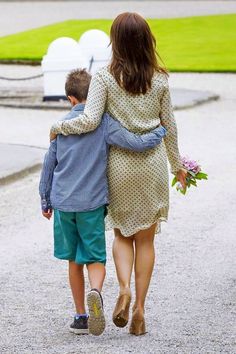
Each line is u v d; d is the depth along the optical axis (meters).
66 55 25.62
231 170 16.56
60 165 8.25
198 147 18.94
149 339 8.21
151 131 8.25
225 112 23.95
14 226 12.83
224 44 37.34
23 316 8.98
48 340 8.23
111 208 8.38
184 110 24.20
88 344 8.08
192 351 7.84
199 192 14.77
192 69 31.77
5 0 55.81
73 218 8.27
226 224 12.73
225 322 8.70
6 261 11.09
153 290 9.80
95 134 8.19
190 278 10.25
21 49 36.78
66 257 8.42
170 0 53.91
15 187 15.30
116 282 10.16
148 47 8.17
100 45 26.69
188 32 40.59
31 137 20.58
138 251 8.50
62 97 25.66
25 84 29.77
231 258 11.07
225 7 49.75
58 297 9.62
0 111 24.56
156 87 8.23
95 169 8.20
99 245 8.28
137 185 8.25
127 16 8.16
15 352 7.88
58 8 51.41
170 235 12.14
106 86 8.17
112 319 8.57
